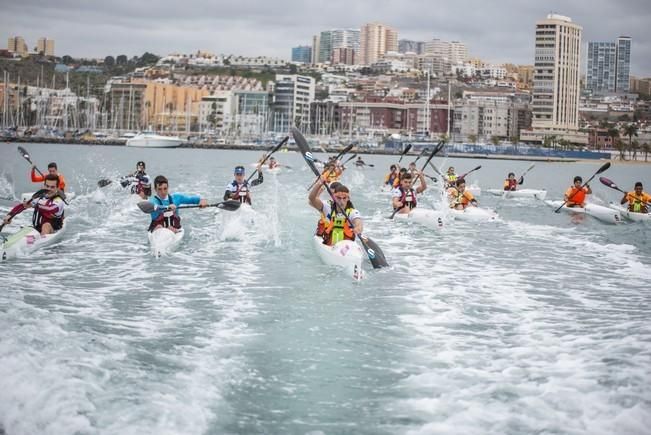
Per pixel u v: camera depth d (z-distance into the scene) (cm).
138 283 1127
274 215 2106
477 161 14838
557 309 981
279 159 10694
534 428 565
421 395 638
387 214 2255
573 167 13075
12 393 602
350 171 6450
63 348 721
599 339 815
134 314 919
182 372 683
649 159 19888
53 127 17075
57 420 555
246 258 1367
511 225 2061
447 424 575
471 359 742
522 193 3369
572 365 712
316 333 841
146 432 541
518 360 736
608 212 2211
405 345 795
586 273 1280
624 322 903
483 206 2797
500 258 1441
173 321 885
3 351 682
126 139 16038
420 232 1817
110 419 559
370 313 943
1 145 11975
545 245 1647
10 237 1406
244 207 1936
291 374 693
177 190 3275
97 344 752
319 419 588
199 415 583
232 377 680
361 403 621
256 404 616
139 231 1730
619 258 1468
